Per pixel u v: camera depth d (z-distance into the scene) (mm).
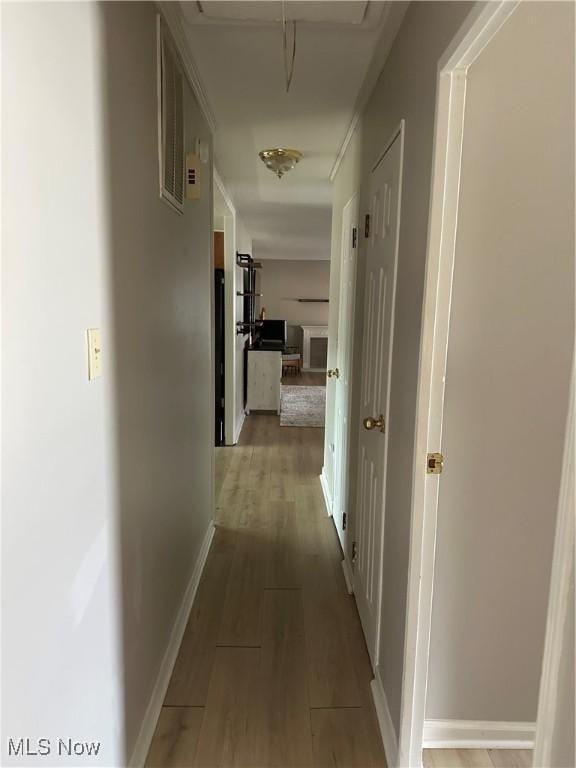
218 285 4945
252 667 2004
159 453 1770
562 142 1413
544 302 1486
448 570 1600
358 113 2604
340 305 3344
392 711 1651
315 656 2074
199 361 2609
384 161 1967
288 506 3621
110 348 1248
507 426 1537
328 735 1704
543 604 1607
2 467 767
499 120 1410
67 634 1029
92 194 1120
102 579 1228
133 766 1502
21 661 844
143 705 1621
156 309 1688
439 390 1422
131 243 1397
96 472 1170
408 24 1624
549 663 744
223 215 4797
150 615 1687
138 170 1454
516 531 1579
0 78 745
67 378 999
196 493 2590
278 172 3229
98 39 1139
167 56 1745
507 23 1356
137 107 1434
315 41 1929
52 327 929
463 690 1661
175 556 2084
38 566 893
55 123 930
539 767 759
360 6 1675
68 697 1042
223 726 1727
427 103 1391
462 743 1675
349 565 2617
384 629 1820
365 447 2264
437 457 1438
